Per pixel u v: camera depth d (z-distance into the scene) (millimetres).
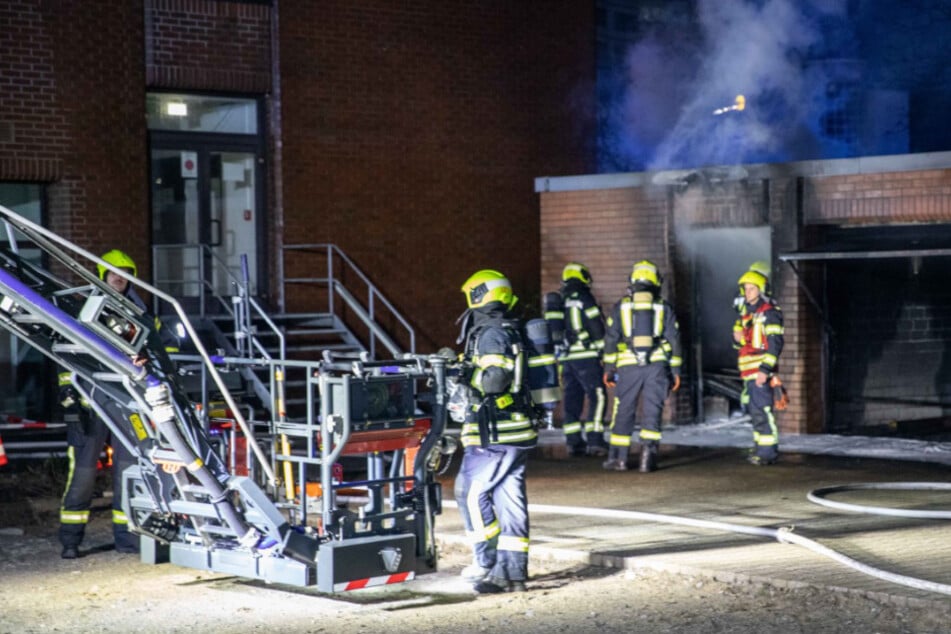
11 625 8242
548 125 21484
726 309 17797
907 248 15727
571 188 18484
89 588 9281
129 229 17406
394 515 8758
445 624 8070
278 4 18656
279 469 9336
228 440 9594
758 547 9766
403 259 19953
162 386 8672
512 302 9062
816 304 16562
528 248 21328
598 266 18266
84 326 8656
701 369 17922
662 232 17625
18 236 16703
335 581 8258
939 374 18469
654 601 8469
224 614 8453
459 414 8781
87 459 10312
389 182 19797
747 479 13336
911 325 18062
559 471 14188
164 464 8938
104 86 17172
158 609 8609
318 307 19188
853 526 10562
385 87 19703
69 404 10180
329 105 19203
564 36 21656
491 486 8891
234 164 18844
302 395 18484
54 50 16719
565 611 8305
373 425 8523
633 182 17844
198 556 9016
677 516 11195
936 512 10742
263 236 19000
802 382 16500
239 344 15203
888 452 15000
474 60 20625
